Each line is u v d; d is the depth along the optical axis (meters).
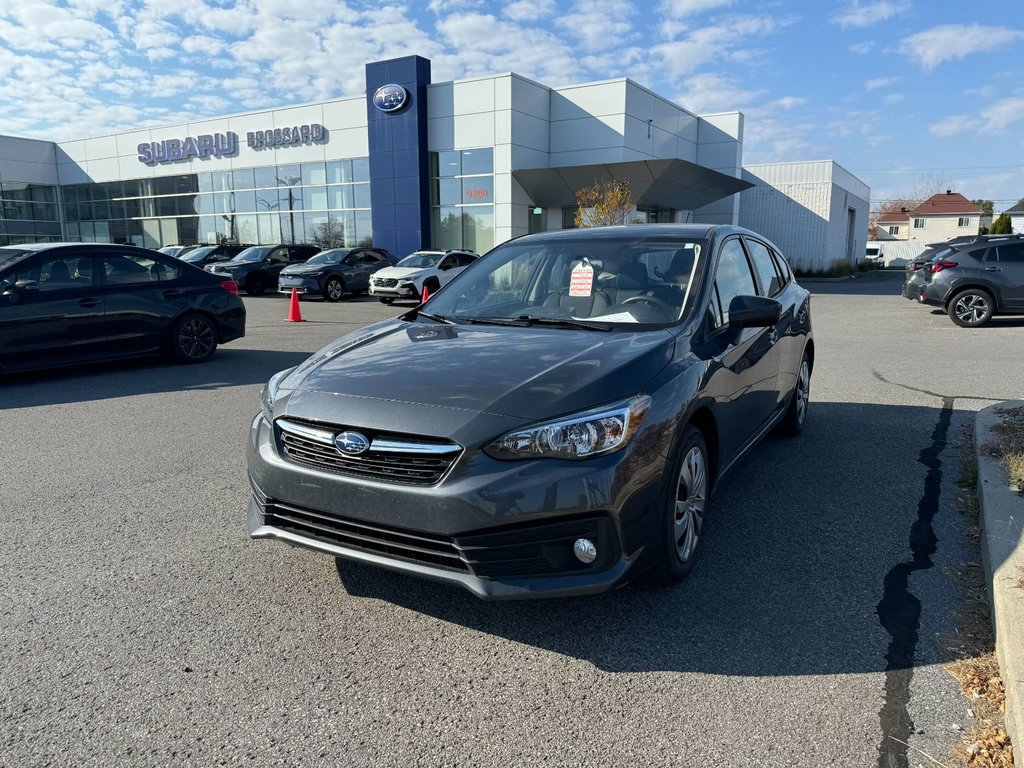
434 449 2.67
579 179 25.94
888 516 4.12
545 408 2.73
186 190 34.78
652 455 2.85
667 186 26.73
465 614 3.12
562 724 2.41
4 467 5.14
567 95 27.81
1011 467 4.08
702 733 2.35
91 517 4.20
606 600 3.22
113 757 2.26
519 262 4.44
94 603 3.21
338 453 2.84
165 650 2.84
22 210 37.97
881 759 2.20
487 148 26.67
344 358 3.39
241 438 5.88
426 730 2.38
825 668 2.69
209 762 2.23
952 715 2.40
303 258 25.47
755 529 3.96
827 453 5.33
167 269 9.35
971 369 8.73
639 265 4.05
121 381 8.38
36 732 2.37
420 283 19.56
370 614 3.12
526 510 2.60
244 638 2.93
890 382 7.98
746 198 41.12
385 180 28.55
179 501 4.46
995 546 3.21
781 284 5.45
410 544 2.75
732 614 3.08
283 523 3.09
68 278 8.37
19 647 2.86
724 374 3.61
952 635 2.89
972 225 80.69
